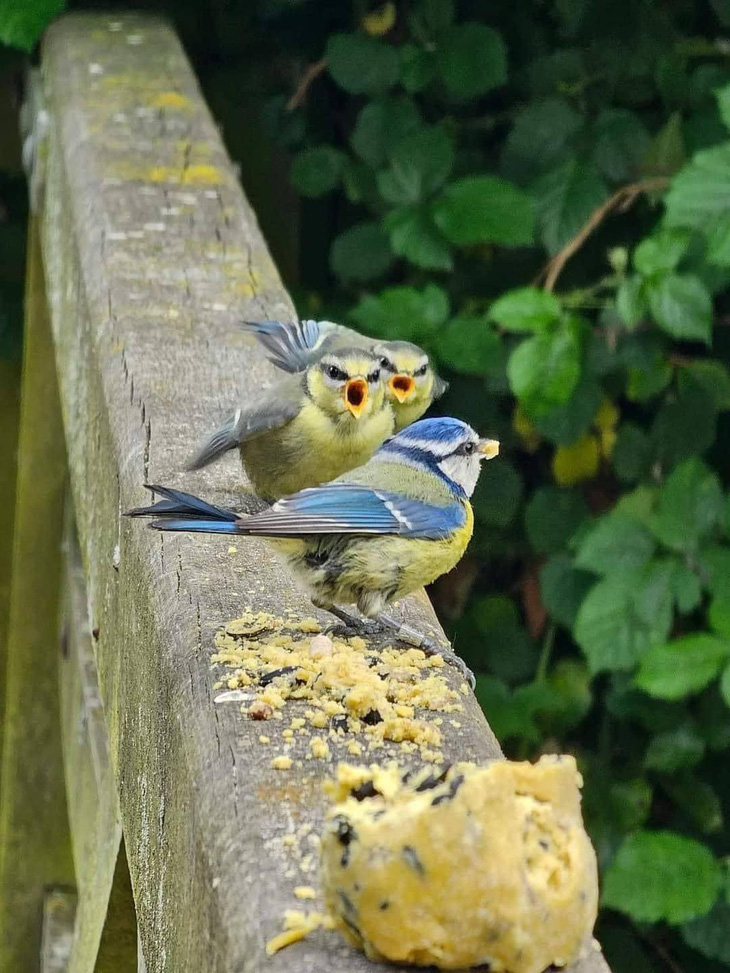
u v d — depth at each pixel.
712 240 8.54
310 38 11.84
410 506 5.30
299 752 4.04
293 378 7.23
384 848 2.99
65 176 9.42
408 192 10.09
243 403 6.73
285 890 3.38
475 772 3.03
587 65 10.55
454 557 5.43
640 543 8.97
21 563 10.10
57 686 10.02
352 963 3.11
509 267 10.83
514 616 10.28
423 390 8.48
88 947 6.61
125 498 5.91
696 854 8.59
